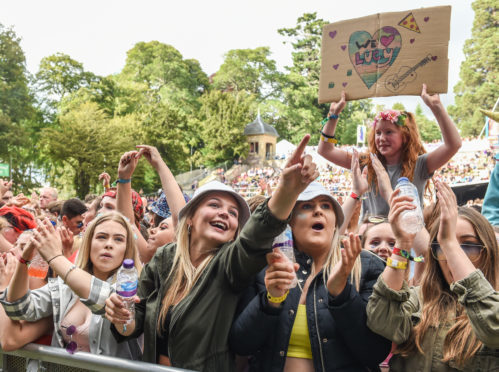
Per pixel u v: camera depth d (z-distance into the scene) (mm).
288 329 2064
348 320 1924
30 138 58062
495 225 3643
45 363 2414
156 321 2152
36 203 5645
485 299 1779
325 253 2223
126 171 3195
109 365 2146
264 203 1864
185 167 68562
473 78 75312
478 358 1885
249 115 75250
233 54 85000
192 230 2346
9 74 52938
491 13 75688
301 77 82312
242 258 1934
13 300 2387
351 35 2766
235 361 2242
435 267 2104
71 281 2266
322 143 3373
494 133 23016
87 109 55281
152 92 75625
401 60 2652
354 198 2959
